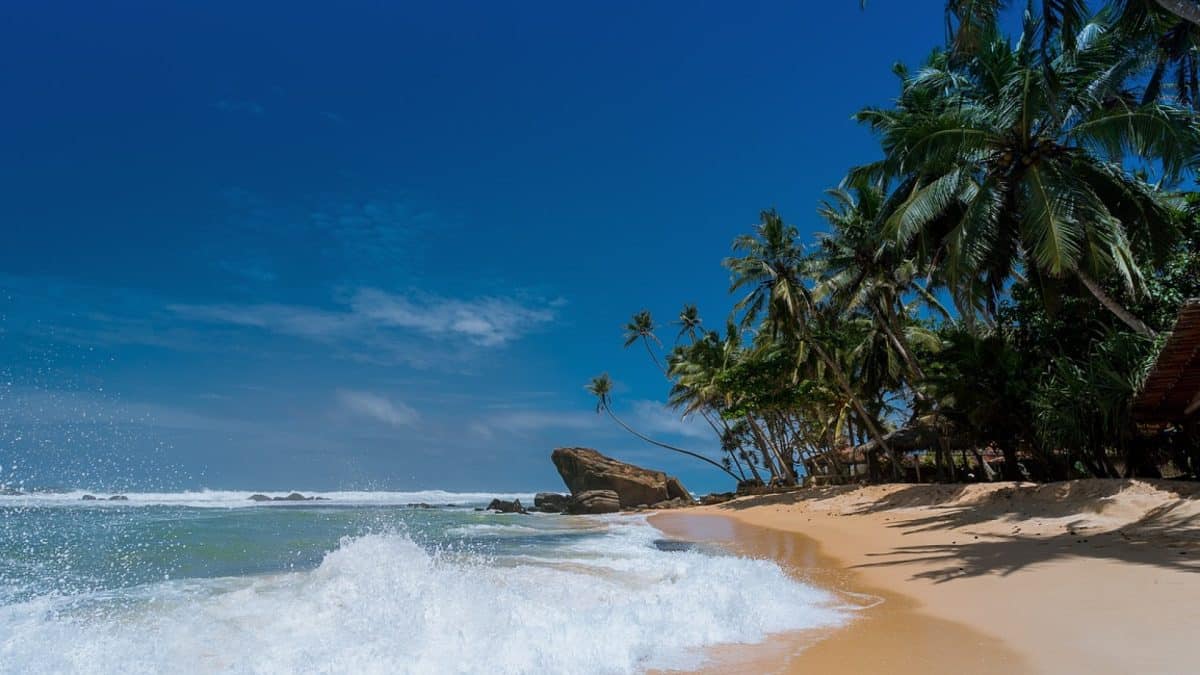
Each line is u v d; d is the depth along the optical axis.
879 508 22.48
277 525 22.05
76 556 12.94
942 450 28.30
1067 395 17.20
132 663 5.57
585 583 9.43
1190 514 11.68
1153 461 16.83
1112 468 17.36
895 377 31.06
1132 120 15.36
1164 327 18.56
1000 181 17.14
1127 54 16.98
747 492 46.22
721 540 18.09
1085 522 13.55
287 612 7.32
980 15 13.97
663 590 8.64
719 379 37.94
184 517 25.33
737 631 6.42
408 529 23.06
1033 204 15.72
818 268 29.36
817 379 35.00
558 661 5.49
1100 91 17.34
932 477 33.06
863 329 33.03
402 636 6.29
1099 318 20.33
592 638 6.11
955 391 20.64
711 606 7.34
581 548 16.22
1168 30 16.91
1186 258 19.12
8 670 5.41
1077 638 5.66
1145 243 17.22
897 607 7.63
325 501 61.66
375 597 7.94
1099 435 16.80
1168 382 13.73
